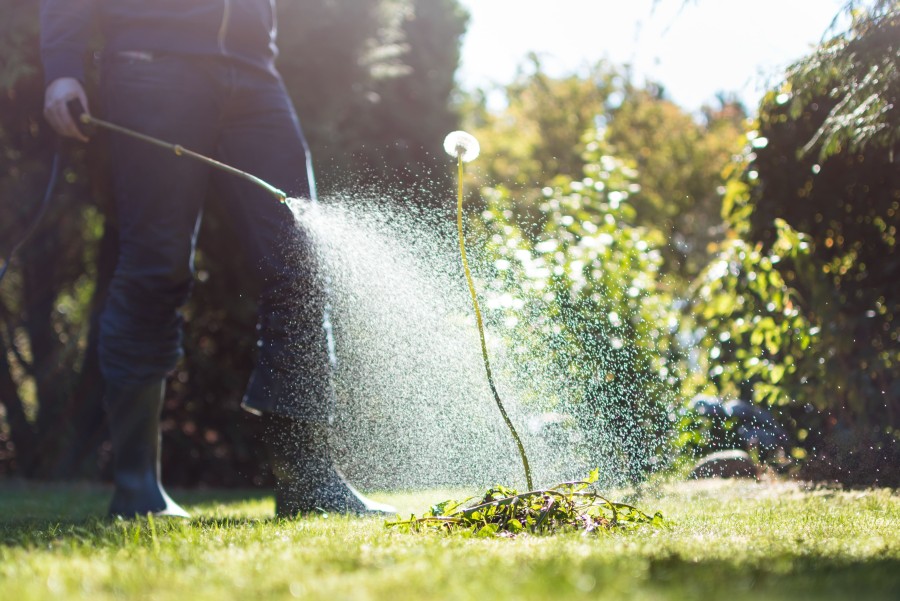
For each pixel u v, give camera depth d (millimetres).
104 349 3035
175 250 3002
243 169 3098
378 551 1646
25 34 5879
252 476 7223
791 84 3443
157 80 2988
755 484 3418
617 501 2910
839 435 3496
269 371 2943
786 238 4023
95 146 6270
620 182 5590
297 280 2973
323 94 7469
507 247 4266
